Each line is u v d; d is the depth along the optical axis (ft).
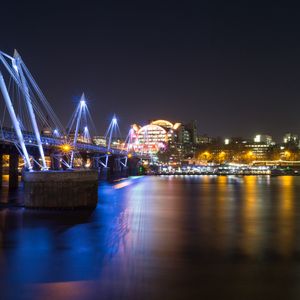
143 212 171.83
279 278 79.25
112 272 82.23
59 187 165.07
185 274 81.25
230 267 86.28
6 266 86.12
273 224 141.18
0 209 164.55
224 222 145.38
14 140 220.02
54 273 81.61
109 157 530.68
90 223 138.72
